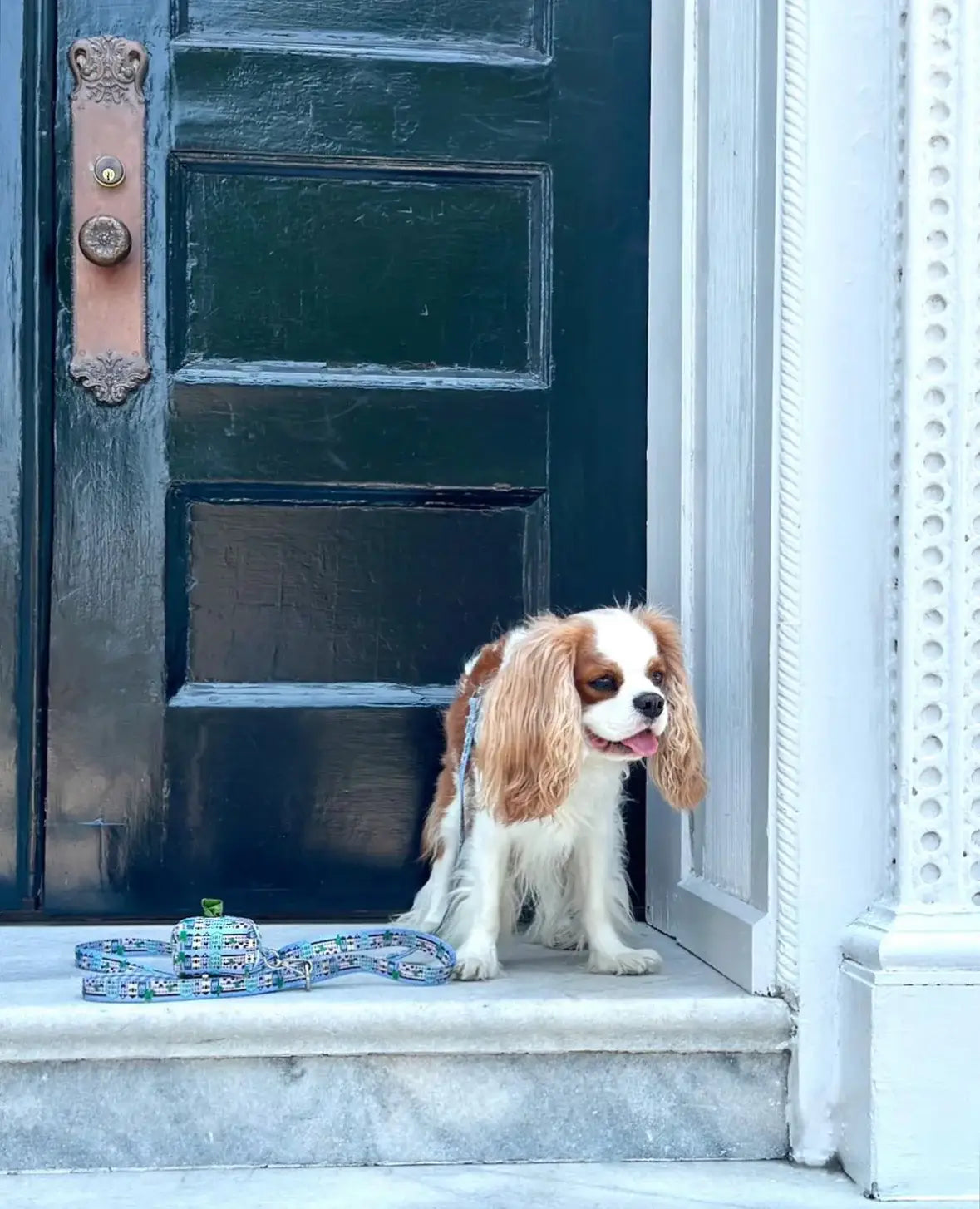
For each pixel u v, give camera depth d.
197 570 2.22
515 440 2.29
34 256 2.18
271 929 2.14
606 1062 1.71
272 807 2.22
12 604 2.17
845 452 1.73
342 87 2.26
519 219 2.31
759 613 1.80
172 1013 1.63
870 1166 1.61
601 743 1.88
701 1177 1.66
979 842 1.67
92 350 2.19
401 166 2.27
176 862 2.19
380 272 2.28
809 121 1.72
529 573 2.30
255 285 2.25
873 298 1.73
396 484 2.26
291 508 2.25
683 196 2.12
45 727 2.18
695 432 2.09
